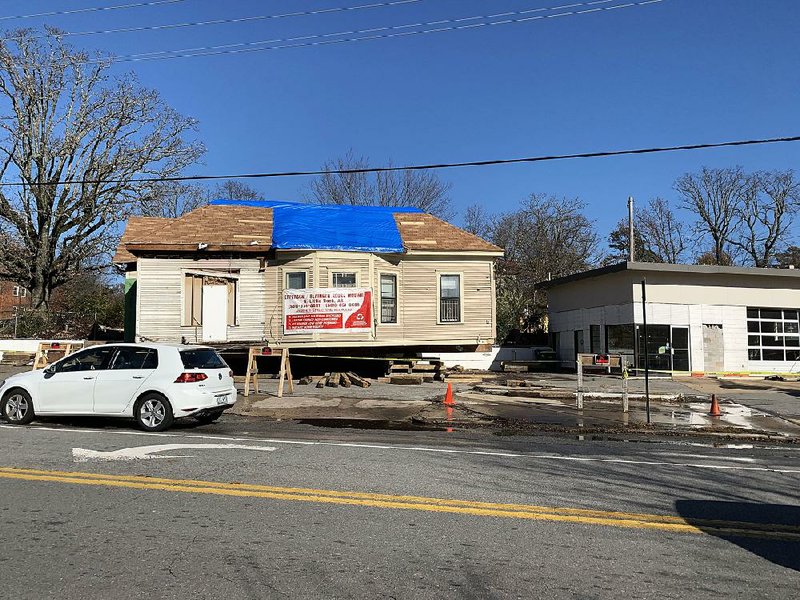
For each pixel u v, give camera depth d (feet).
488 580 15.28
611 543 18.02
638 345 81.20
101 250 120.37
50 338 100.27
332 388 60.90
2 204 112.37
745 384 70.33
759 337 84.99
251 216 76.54
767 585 15.14
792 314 86.79
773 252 184.55
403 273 74.79
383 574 15.57
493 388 61.16
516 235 167.84
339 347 69.26
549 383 69.77
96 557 16.62
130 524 19.35
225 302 68.23
